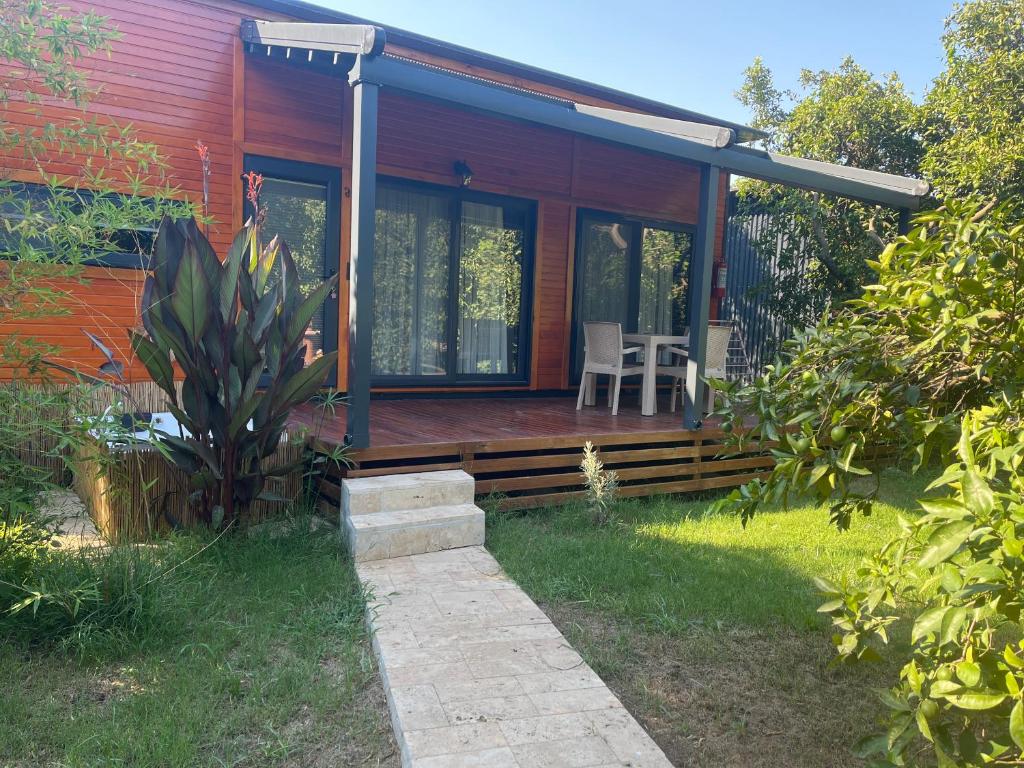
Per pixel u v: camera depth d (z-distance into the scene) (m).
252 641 2.94
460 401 7.54
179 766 2.16
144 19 5.64
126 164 5.53
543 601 3.49
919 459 2.09
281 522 4.37
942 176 7.93
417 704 2.47
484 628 3.10
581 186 8.34
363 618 3.22
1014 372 2.03
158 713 2.43
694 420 5.92
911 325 2.15
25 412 3.02
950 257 2.09
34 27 3.13
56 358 5.44
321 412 6.27
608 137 5.42
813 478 2.08
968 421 1.59
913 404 2.13
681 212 9.26
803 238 10.58
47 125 3.38
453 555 4.05
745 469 6.26
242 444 4.09
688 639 3.13
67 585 2.89
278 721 2.43
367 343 4.47
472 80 4.79
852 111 9.13
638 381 8.93
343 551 4.05
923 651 1.78
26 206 3.21
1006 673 1.36
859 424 2.26
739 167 6.06
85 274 5.48
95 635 2.81
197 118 5.90
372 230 4.44
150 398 5.30
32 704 2.48
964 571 1.36
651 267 9.14
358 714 2.51
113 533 3.95
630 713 2.55
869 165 9.52
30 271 3.18
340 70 5.82
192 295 3.65
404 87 4.50
